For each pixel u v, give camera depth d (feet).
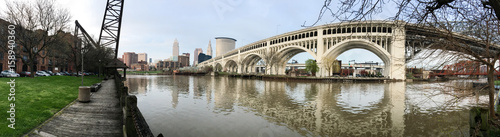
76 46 118.32
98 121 25.72
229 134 31.14
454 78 23.63
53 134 20.40
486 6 16.30
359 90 100.53
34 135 19.29
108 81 97.30
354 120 39.78
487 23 17.20
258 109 48.96
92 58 139.03
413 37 20.52
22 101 30.01
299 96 74.38
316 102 60.75
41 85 50.37
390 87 121.90
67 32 101.86
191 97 68.33
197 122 36.91
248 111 46.47
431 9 16.46
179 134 30.91
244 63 393.50
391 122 38.40
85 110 30.58
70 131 21.77
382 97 73.31
